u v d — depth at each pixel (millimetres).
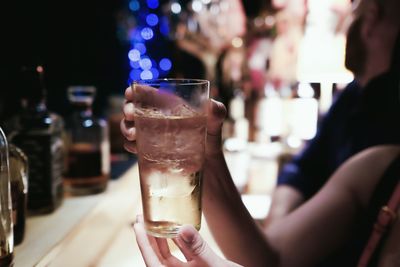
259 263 741
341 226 875
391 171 854
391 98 942
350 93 1081
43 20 1180
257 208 1058
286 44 1508
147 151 462
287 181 1121
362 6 986
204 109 475
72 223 708
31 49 1087
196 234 458
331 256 865
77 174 863
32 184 722
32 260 570
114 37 2018
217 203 642
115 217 796
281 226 886
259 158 1412
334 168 1093
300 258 832
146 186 472
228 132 1598
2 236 519
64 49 1365
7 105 925
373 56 965
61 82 1359
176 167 462
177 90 465
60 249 632
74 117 880
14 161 601
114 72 2031
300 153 1177
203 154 484
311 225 874
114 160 1189
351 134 1023
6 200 524
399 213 770
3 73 934
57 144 766
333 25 1134
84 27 1563
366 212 870
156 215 471
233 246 690
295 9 1465
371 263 780
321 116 1317
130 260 672
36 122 713
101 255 684
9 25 971
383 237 775
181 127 456
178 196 469
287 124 1483
